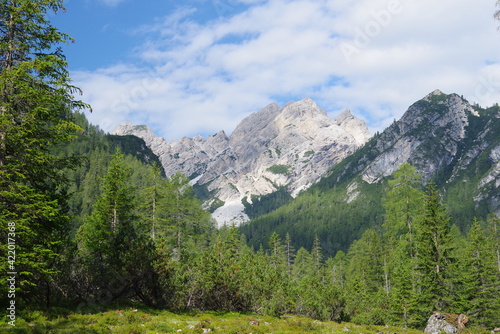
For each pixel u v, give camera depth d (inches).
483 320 1175.6
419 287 1318.9
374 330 918.4
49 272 614.2
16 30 660.7
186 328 640.4
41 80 655.8
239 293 1001.5
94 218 1236.5
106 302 805.2
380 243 2662.4
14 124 612.7
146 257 876.6
